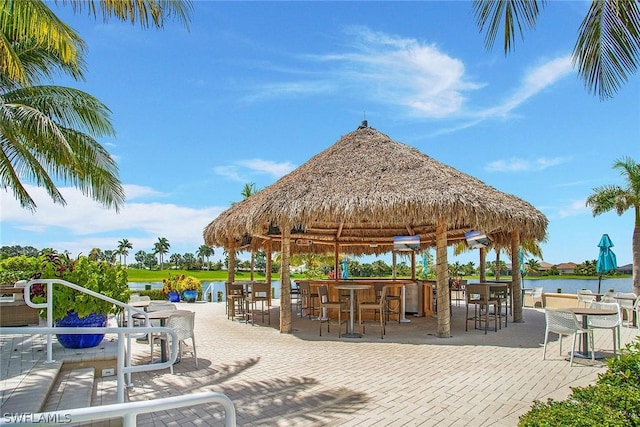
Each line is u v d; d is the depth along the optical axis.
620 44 5.75
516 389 5.80
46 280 5.81
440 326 9.82
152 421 4.69
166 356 7.14
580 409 3.09
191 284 20.00
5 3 5.86
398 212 9.58
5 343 7.24
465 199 9.48
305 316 13.64
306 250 19.67
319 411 4.98
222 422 4.66
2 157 9.54
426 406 5.14
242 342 9.30
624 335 10.02
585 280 36.75
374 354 8.04
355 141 12.49
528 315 13.95
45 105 9.57
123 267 7.45
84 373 5.86
